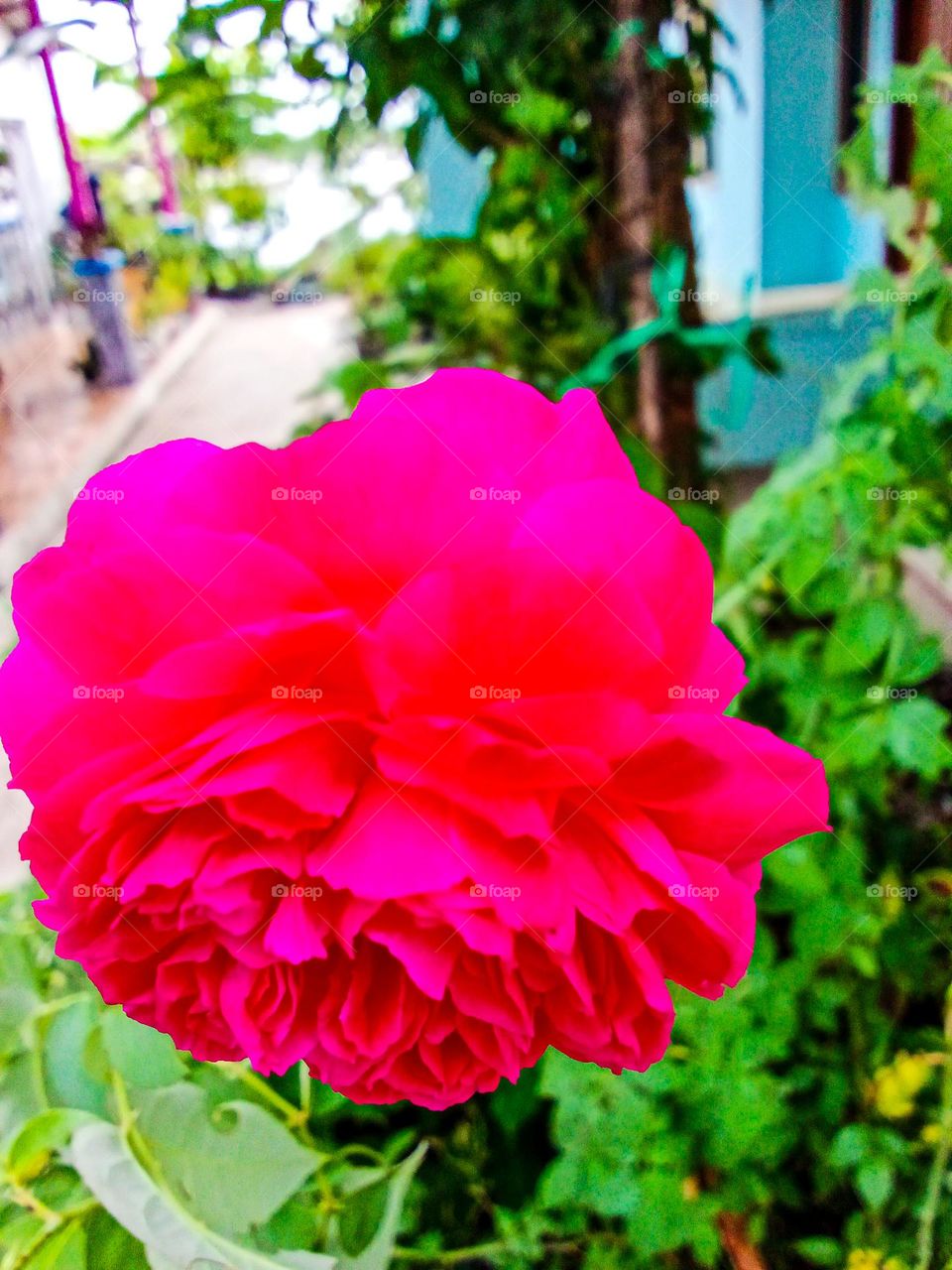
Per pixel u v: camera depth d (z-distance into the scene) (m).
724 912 0.11
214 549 0.10
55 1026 0.19
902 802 0.30
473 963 0.11
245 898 0.11
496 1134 0.22
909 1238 0.21
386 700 0.10
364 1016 0.12
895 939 0.24
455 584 0.10
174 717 0.11
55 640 0.11
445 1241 0.22
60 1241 0.17
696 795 0.11
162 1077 0.17
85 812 0.10
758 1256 0.21
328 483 0.11
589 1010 0.11
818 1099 0.23
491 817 0.10
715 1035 0.20
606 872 0.11
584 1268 0.21
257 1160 0.17
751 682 0.23
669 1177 0.20
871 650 0.23
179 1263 0.17
